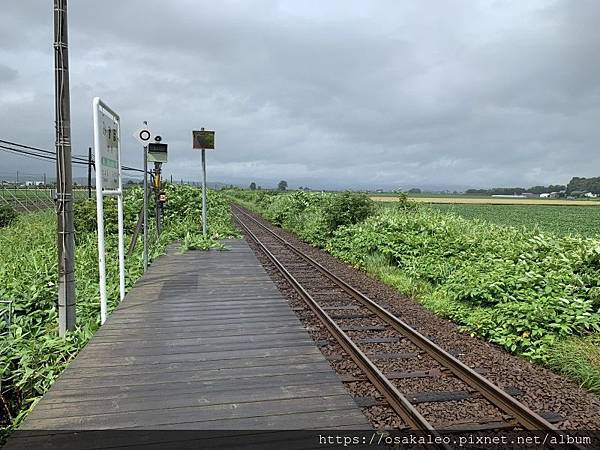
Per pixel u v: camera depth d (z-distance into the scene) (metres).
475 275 8.68
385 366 5.39
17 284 7.78
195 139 14.02
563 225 30.11
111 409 3.28
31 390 4.82
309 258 13.37
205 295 7.05
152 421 3.11
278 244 17.64
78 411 3.25
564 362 5.53
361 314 7.69
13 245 12.27
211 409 3.30
